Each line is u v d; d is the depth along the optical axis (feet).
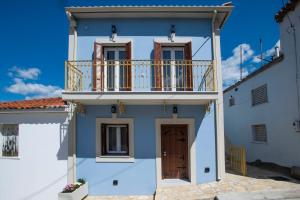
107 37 32.76
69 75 29.04
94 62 31.01
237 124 54.80
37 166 31.99
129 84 31.17
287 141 36.09
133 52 32.42
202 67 32.07
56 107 31.48
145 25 32.81
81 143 31.45
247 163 48.16
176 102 30.37
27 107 32.09
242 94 51.98
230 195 25.20
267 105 41.81
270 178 32.30
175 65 30.96
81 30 32.99
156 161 31.19
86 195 30.27
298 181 30.48
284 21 36.37
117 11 31.89
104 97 28.25
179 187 29.45
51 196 31.40
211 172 31.24
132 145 31.27
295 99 34.27
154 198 28.32
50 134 31.99
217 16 32.37
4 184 32.96
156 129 31.53
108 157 31.19
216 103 31.81
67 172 31.22
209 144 31.55
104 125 32.27
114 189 30.89
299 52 33.32
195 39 32.63
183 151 32.63
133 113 31.68
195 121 31.71
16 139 33.63
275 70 39.24
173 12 32.09
